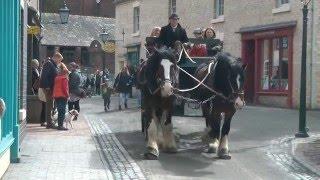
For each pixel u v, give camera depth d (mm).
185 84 12398
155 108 11102
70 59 55656
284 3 24250
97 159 10484
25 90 13336
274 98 24672
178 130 15148
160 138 11688
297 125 16859
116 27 41438
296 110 22188
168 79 10453
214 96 10867
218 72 10750
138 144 12781
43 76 15266
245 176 9500
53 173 8906
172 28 12453
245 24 26453
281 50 24312
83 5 66688
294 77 23297
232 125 16875
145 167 9977
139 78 11789
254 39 25844
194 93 11906
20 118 11266
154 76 10844
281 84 24297
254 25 25812
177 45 11805
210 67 11078
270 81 25078
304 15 14398
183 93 12133
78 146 12039
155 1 35438
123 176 8984
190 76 11375
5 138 8883
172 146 11523
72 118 17562
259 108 23281
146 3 36625
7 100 9188
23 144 12078
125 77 24734
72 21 57062
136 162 10383
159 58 10734
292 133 15031
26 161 9938
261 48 25672
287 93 23672
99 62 53281
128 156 11031
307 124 17219
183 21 32094
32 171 9023
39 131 14664
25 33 13094
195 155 11352
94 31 56781
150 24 36156
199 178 9203
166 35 12430
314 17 22250
